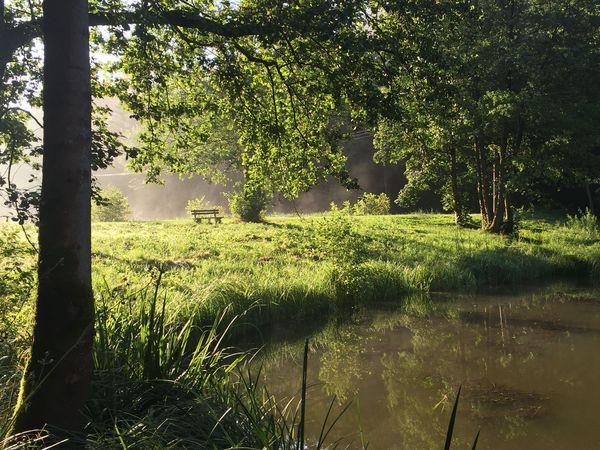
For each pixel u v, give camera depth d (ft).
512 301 40.65
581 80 61.11
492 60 58.44
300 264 44.06
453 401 21.08
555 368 25.11
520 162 62.59
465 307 38.55
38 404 11.25
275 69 24.02
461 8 21.02
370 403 20.99
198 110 23.75
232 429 13.52
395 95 20.97
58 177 11.32
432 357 27.09
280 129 23.84
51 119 11.36
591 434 17.89
